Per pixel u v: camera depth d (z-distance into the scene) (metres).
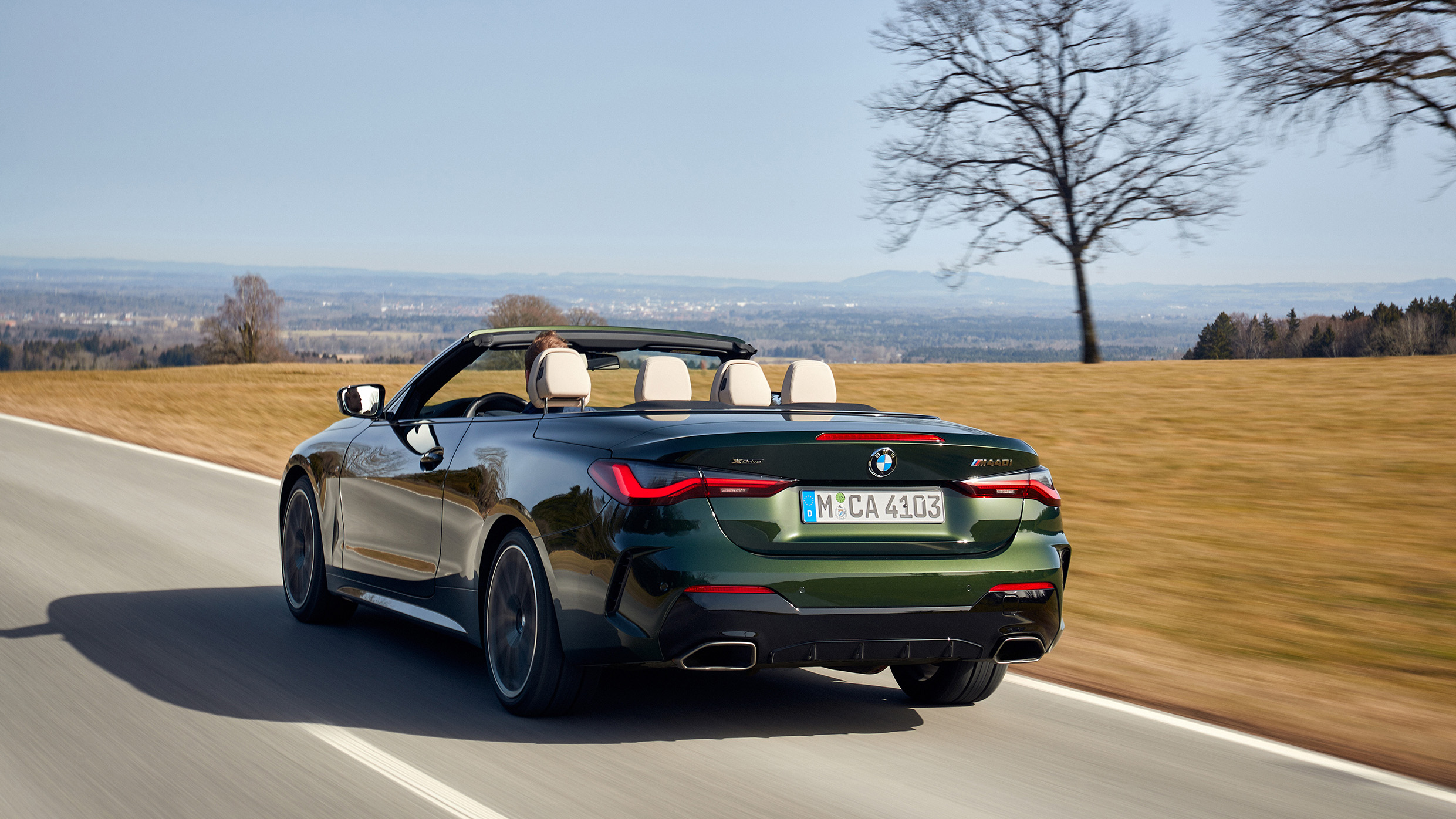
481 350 5.62
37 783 3.76
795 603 4.11
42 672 5.09
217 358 99.25
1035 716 5.05
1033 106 35.69
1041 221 35.50
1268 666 6.23
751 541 4.15
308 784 3.82
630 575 4.12
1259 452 16.52
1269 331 84.88
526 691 4.55
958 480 4.43
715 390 5.49
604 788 3.88
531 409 5.30
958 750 4.50
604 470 4.27
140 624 6.07
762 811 3.72
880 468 4.29
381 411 5.98
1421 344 76.00
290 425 21.08
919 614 4.27
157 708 4.62
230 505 10.77
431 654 5.68
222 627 6.09
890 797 3.92
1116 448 17.22
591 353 5.93
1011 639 4.45
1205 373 28.39
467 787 3.83
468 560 4.93
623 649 4.17
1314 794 4.14
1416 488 13.34
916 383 28.23
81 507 10.33
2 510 10.00
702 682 5.41
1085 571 8.89
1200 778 4.27
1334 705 5.47
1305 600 7.96
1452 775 4.44
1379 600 7.96
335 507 6.05
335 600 6.23
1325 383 25.19
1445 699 5.67
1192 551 9.75
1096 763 4.41
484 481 4.86
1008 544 4.49
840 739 4.58
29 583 7.02
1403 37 26.39
